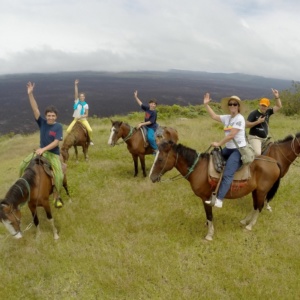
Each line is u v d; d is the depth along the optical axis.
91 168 10.21
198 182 5.88
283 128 16.11
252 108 25.19
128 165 10.59
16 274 5.40
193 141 12.94
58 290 5.11
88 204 7.75
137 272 5.34
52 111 6.02
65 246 6.10
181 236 6.35
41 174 6.00
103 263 5.58
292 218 6.95
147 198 7.98
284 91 23.44
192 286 5.08
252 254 5.77
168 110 23.75
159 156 5.90
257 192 6.19
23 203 5.48
